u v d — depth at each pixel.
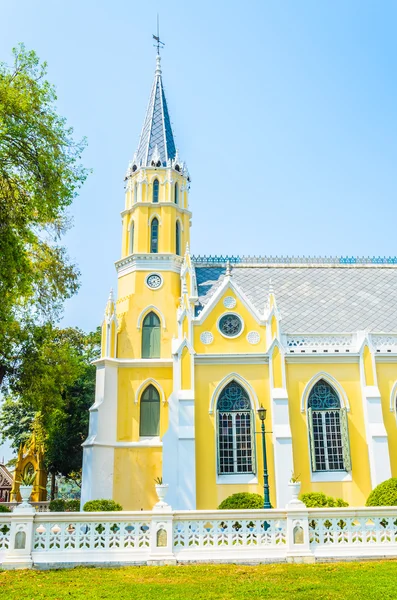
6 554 16.58
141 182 40.03
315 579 14.48
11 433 54.97
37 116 23.09
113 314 36.06
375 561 17.00
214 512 17.55
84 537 17.14
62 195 23.69
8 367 33.50
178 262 38.59
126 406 34.47
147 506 32.53
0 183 23.45
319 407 30.98
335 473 29.64
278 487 28.28
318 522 17.72
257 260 40.06
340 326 33.91
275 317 31.94
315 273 39.41
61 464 47.19
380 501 22.75
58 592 13.35
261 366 31.28
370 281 38.78
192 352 31.11
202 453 29.80
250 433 30.39
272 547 17.31
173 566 16.45
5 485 58.50
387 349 31.78
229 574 15.30
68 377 35.69
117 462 33.25
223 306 32.69
